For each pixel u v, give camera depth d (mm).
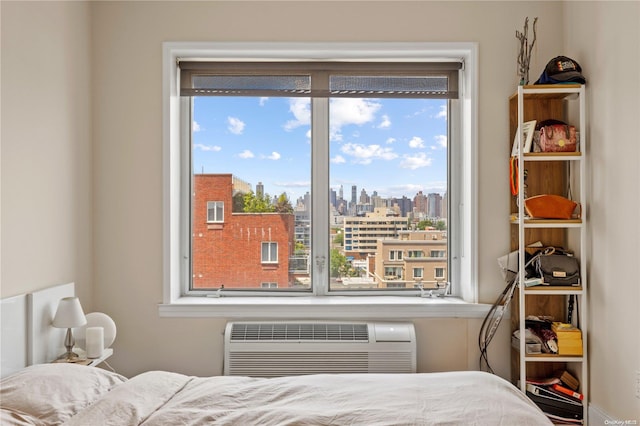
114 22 3168
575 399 2865
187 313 3143
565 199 2891
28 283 2469
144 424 1749
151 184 3176
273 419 1777
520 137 2869
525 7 3180
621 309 2607
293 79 3326
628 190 2541
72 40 2918
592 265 2877
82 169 3037
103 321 2760
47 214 2643
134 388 2000
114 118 3168
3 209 2283
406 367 3041
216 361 3154
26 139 2465
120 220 3174
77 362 2504
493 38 3174
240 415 1814
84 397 1929
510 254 3037
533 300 3129
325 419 1776
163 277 3166
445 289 3400
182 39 3174
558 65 2861
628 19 2525
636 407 2490
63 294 2695
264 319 3164
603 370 2768
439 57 3271
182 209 3367
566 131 2898
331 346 3033
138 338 3162
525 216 3018
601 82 2766
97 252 3174
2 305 2215
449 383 2170
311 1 3170
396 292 3395
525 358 2877
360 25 3170
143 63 3170
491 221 3188
